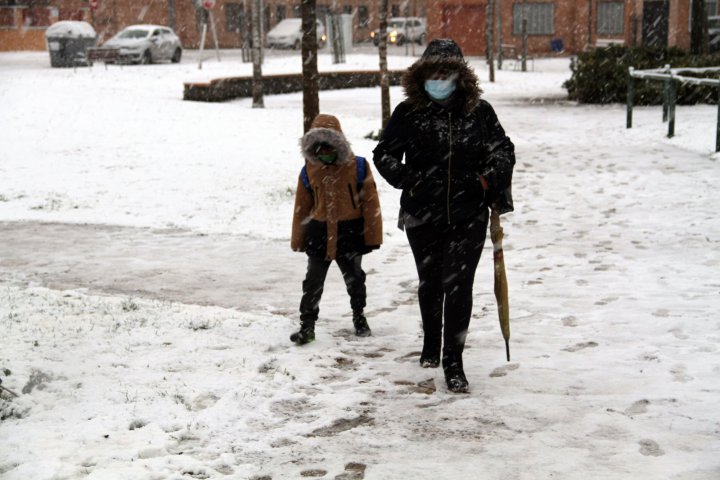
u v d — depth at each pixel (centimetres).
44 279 980
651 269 966
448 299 614
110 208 1405
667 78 2047
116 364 668
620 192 1456
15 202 1459
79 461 494
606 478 468
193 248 1138
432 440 529
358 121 2483
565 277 946
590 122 2483
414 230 632
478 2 6406
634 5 5925
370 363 681
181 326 773
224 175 1700
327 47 6425
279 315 827
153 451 510
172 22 6494
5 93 2856
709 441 513
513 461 495
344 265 736
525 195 1466
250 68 4181
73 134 2200
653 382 617
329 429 551
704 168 1645
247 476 481
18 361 662
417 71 602
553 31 6325
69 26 4203
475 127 611
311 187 716
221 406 581
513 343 725
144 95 3069
